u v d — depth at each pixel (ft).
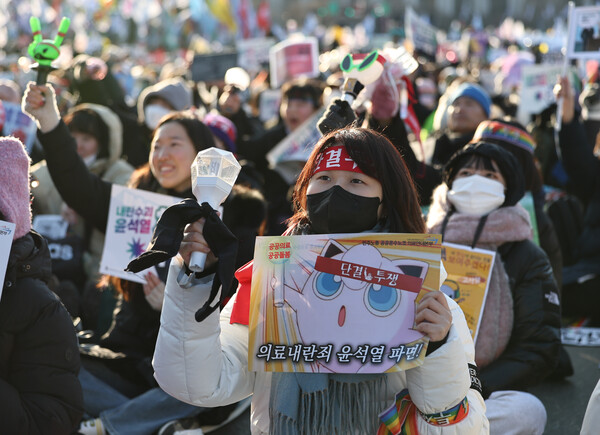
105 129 25.13
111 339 18.63
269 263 9.61
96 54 82.94
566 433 19.11
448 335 9.34
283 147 29.68
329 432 9.66
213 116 26.73
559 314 15.88
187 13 119.75
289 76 39.50
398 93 16.96
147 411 17.54
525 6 243.60
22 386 11.32
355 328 9.32
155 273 17.70
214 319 9.05
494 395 15.06
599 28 24.36
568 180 28.96
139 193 18.53
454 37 142.20
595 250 26.43
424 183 20.97
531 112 36.19
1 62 66.28
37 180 24.26
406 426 9.65
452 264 15.80
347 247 9.51
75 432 17.19
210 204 8.71
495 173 16.51
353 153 9.83
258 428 10.11
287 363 9.36
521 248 16.08
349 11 228.84
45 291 11.60
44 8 101.30
